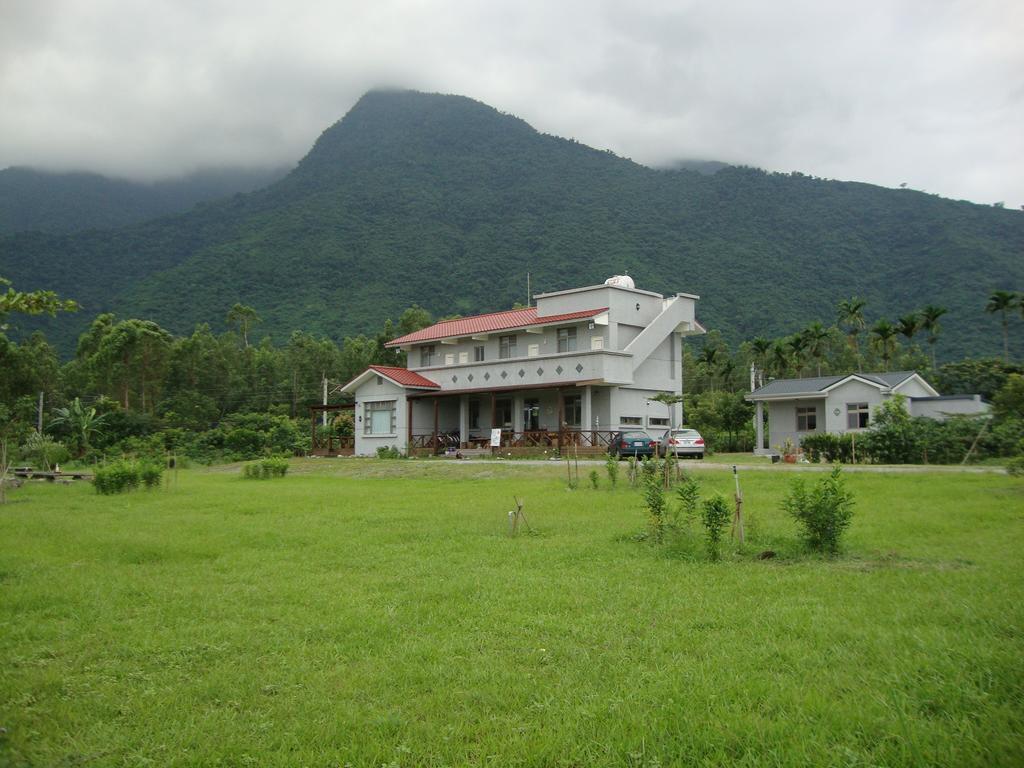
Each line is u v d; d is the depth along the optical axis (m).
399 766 4.16
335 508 16.50
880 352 61.31
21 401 47.72
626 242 138.25
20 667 5.89
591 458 30.53
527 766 4.12
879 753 4.05
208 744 4.47
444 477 25.58
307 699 5.09
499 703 4.92
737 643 5.96
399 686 5.30
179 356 58.66
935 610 6.66
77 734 4.68
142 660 6.01
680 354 38.31
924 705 4.65
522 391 36.56
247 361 66.81
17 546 11.59
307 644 6.30
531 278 125.38
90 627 6.93
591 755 4.18
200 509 16.83
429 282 125.50
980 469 22.20
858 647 5.75
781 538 10.44
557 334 36.12
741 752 4.20
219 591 8.30
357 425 41.12
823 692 4.89
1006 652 5.46
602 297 35.00
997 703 4.64
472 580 8.52
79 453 43.69
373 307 112.88
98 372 53.91
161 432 46.41
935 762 3.94
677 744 4.27
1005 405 20.39
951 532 11.02
